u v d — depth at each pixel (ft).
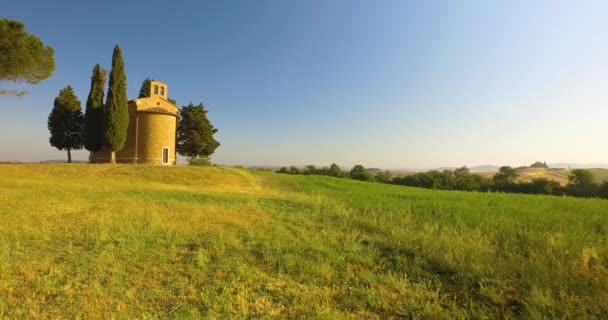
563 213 36.17
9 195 41.78
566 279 15.55
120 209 35.12
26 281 15.31
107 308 13.00
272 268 18.25
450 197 56.90
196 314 12.66
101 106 126.62
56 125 129.08
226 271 17.47
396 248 22.16
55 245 21.24
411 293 15.10
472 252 19.94
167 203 41.16
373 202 47.34
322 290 15.38
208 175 94.02
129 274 16.71
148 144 121.19
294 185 88.84
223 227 28.02
